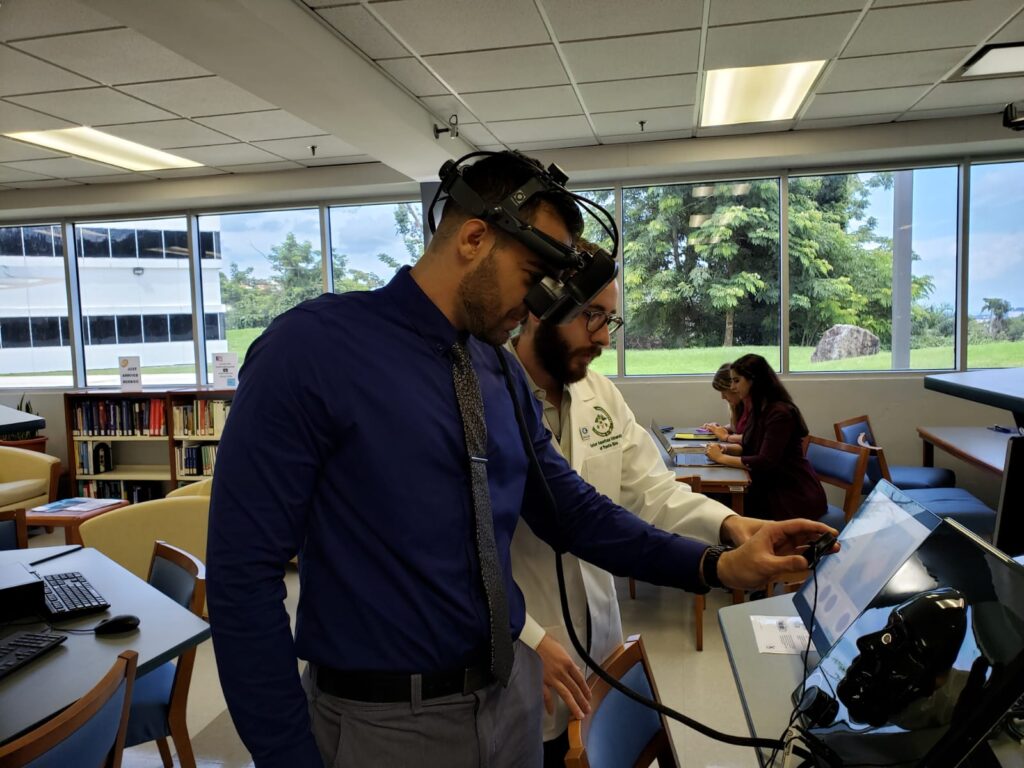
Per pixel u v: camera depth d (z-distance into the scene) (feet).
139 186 17.11
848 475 10.57
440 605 2.55
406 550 2.51
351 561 2.53
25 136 12.96
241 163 15.56
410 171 14.92
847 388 15.31
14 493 13.89
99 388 18.81
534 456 3.19
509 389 3.17
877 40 9.71
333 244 18.03
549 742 4.34
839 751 2.44
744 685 3.54
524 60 10.13
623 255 16.58
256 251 18.28
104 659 4.83
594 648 4.52
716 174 15.97
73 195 17.30
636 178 16.26
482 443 2.72
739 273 16.08
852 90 11.89
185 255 18.52
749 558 2.99
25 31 8.54
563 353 4.14
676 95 11.90
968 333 15.28
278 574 2.39
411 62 10.14
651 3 8.45
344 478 2.51
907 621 2.31
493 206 2.56
